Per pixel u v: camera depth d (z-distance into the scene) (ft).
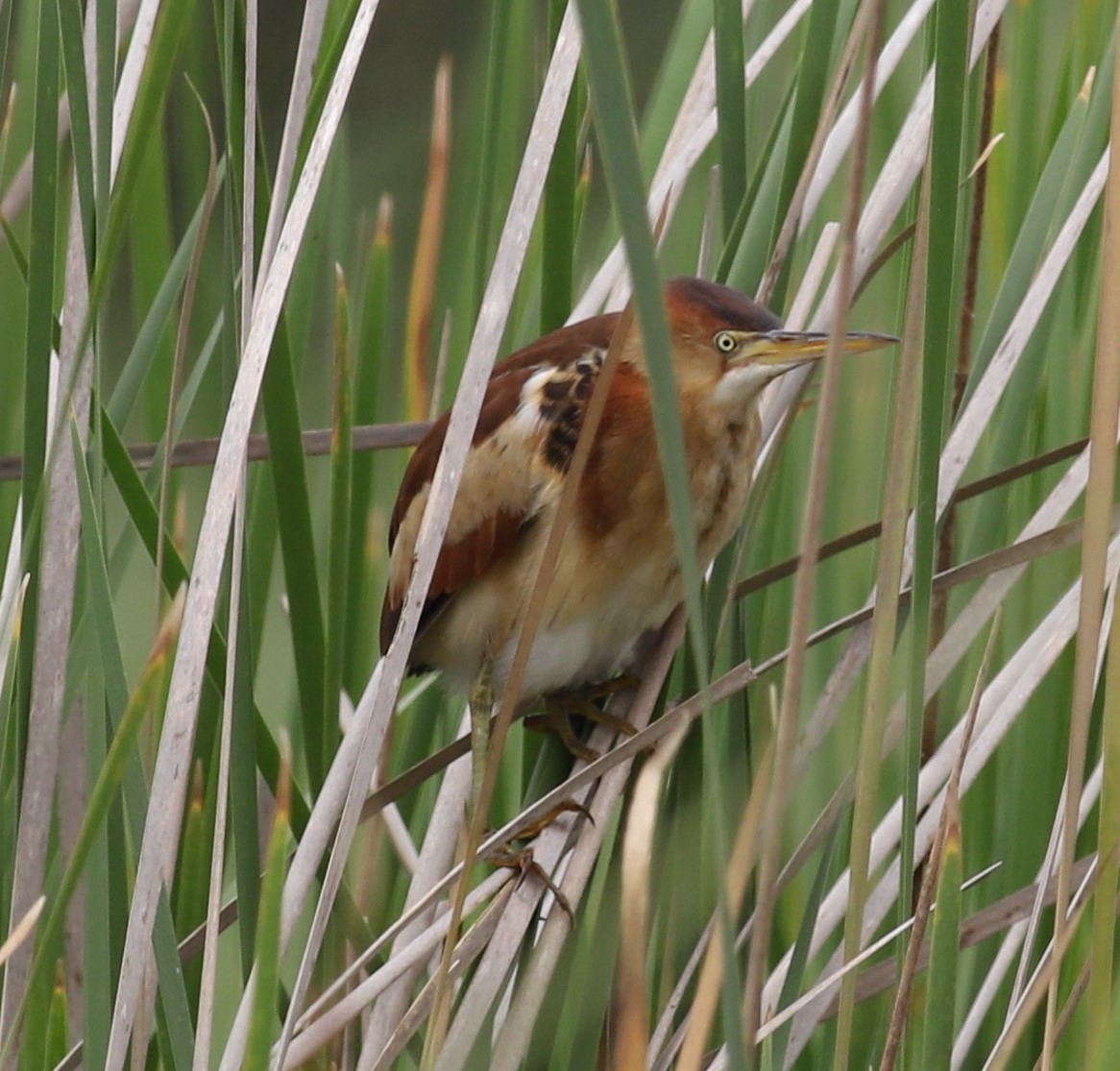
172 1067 14.14
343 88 12.59
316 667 14.82
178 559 14.23
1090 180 14.05
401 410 19.45
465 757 15.97
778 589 17.25
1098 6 16.51
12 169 17.53
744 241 15.12
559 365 16.16
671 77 17.07
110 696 11.70
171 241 17.02
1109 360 10.14
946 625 16.10
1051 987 10.90
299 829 14.74
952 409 15.24
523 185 11.91
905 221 16.81
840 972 11.10
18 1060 13.44
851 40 13.16
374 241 16.66
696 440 15.67
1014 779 16.08
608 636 16.28
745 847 9.71
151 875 11.69
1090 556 10.36
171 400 13.07
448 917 13.58
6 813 13.61
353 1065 15.52
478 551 16.15
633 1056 9.37
